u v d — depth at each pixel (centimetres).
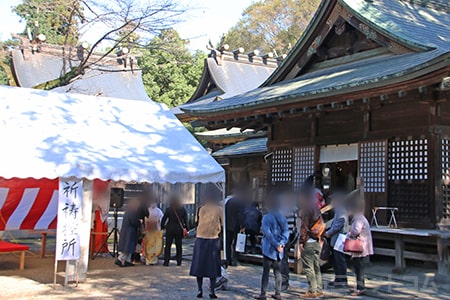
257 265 1094
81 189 782
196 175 906
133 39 1395
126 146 923
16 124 855
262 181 1738
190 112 1364
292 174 1310
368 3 1295
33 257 1167
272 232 712
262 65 3081
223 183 950
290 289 810
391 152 1060
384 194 1060
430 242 918
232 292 779
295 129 1325
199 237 723
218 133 2141
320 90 1010
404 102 1044
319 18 1317
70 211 769
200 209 738
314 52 1364
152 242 1070
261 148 1750
